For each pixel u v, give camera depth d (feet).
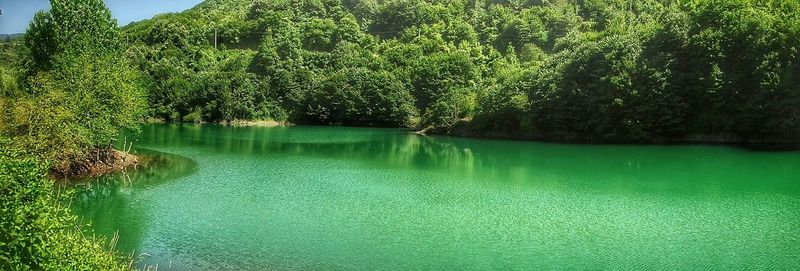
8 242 32.81
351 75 407.03
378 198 108.68
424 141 253.65
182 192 111.65
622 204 104.01
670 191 118.32
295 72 435.12
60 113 116.37
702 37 226.38
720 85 214.48
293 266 66.69
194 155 176.76
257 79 432.66
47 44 172.76
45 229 34.01
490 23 492.95
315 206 100.27
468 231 84.28
